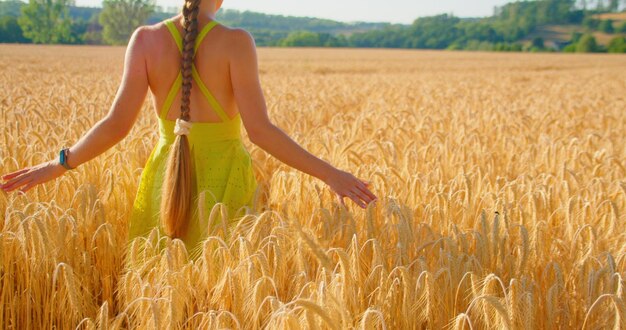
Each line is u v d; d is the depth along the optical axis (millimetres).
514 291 2008
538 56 67812
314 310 1770
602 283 2363
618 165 4473
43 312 2607
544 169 5125
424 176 3908
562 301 2566
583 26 136125
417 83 20172
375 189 3441
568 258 2906
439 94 13469
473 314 2326
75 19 122375
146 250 2480
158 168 2852
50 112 6680
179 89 2734
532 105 11766
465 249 2580
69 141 4453
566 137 6477
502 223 2930
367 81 20641
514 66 41281
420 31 135500
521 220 3189
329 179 2762
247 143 5445
